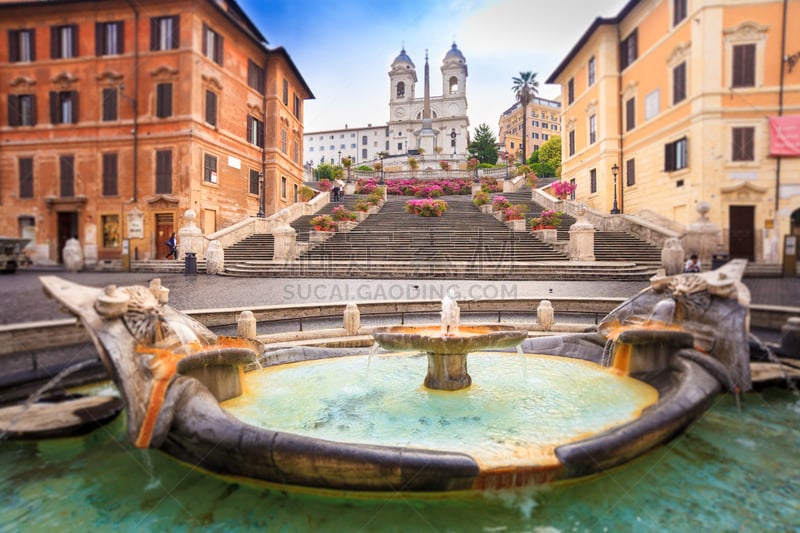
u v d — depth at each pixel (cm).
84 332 600
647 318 570
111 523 288
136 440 323
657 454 354
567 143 2638
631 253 1591
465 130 7362
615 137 1981
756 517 284
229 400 470
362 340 738
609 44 1964
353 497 300
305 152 8581
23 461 369
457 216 2559
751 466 346
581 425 393
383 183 4091
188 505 306
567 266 1566
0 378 461
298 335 737
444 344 466
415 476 286
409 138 7581
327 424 404
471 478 288
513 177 3975
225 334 727
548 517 286
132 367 347
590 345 641
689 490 314
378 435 377
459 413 429
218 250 1661
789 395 482
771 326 600
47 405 445
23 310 560
